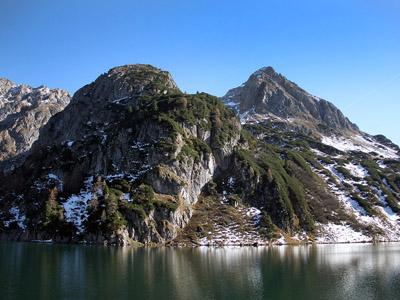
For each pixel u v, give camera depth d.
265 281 75.44
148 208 135.62
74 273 77.75
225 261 97.25
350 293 68.38
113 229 128.00
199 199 160.12
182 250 119.00
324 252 123.62
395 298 65.50
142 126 174.62
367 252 125.62
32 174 179.75
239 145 199.25
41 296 60.72
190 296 62.88
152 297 61.62
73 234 131.75
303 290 69.44
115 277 74.88
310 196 188.62
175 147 158.25
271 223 151.62
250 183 169.38
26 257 96.31
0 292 62.75
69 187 158.00
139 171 154.12
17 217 152.12
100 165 168.38
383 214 194.62
